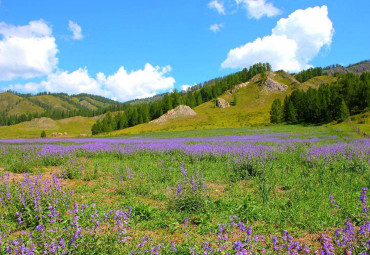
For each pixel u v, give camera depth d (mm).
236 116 117750
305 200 7031
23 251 3438
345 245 4188
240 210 6289
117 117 133375
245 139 32094
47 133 155875
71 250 3822
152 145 19328
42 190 6348
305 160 12805
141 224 5680
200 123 104375
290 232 5242
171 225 5574
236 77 198000
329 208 6336
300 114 92500
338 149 13789
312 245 4637
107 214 5316
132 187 8445
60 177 10508
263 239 4898
